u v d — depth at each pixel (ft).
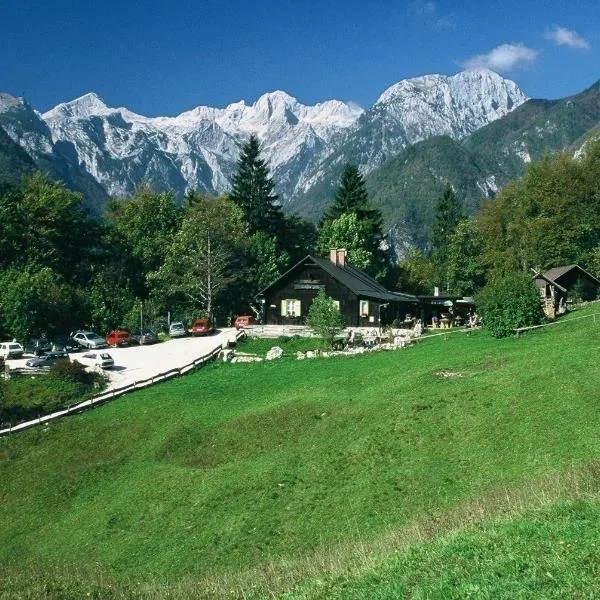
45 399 188.34
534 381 124.67
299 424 138.10
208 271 320.50
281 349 220.43
